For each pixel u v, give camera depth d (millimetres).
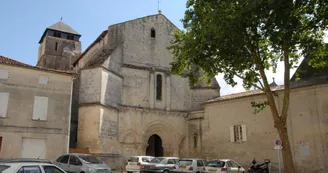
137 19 31391
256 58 16484
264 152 23812
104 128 25062
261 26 14914
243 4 14758
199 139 29156
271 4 13188
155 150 31625
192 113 30766
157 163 21562
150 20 32094
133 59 30125
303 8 14922
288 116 23016
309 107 22062
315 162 21109
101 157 24000
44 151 21297
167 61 31875
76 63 38406
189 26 17766
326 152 20703
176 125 30391
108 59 27266
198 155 28844
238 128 26125
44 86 22156
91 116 24859
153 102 29891
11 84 20984
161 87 31047
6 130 20188
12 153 20094
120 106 27812
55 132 21844
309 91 22266
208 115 28594
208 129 28266
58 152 21641
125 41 30141
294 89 22969
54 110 22156
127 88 29016
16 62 22266
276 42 14758
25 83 21484
